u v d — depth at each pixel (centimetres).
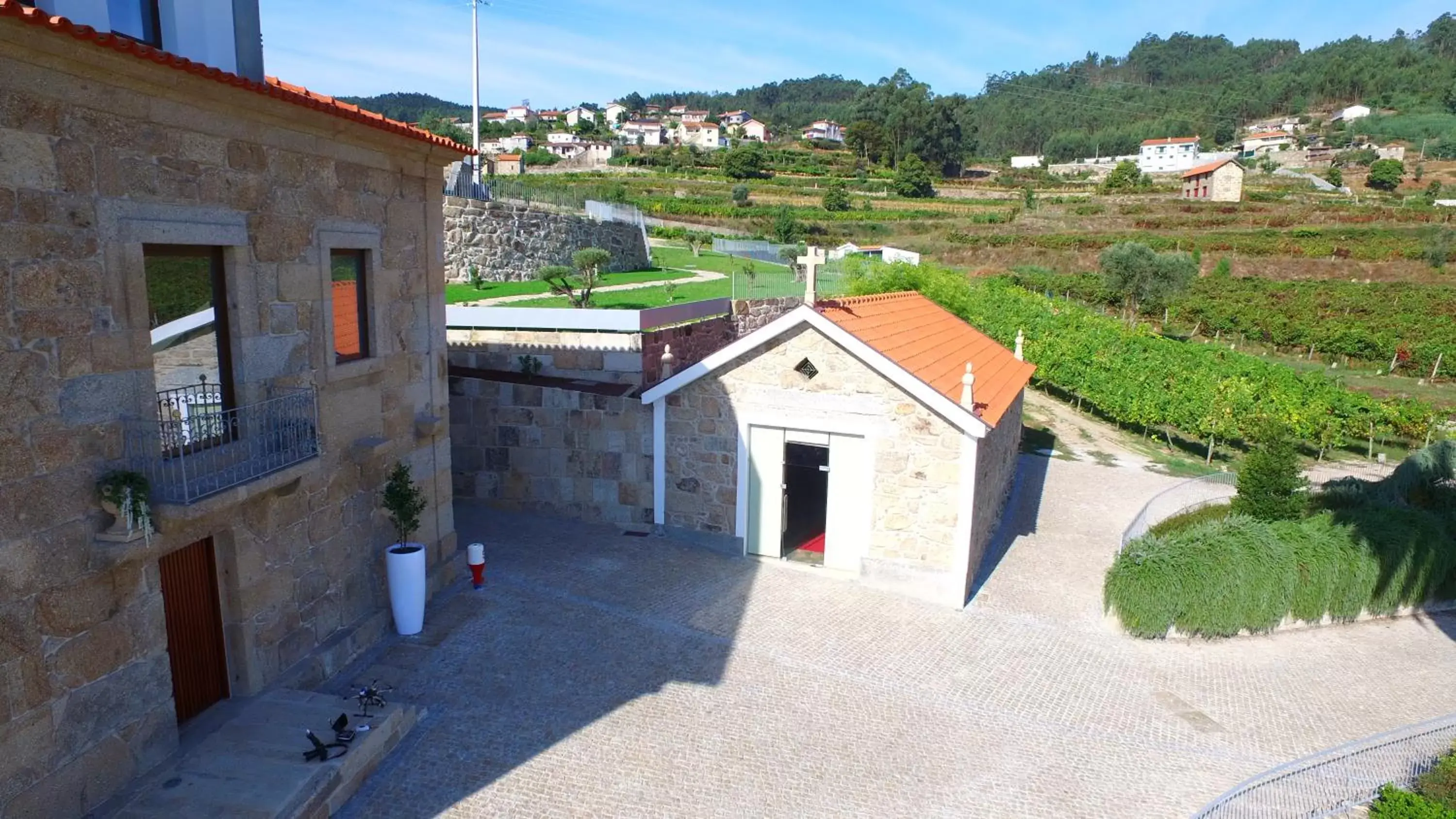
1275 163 13775
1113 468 2469
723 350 1508
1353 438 2981
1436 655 1410
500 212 3281
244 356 890
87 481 721
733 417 1538
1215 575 1368
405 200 1170
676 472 1599
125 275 745
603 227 3950
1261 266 7238
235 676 930
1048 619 1402
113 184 729
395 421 1183
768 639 1244
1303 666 1332
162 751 814
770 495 1542
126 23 812
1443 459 1909
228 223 855
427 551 1286
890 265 3612
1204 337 5281
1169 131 16725
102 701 748
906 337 1692
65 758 714
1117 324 4141
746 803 875
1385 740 940
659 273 3838
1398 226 8119
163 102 768
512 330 2055
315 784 792
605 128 17400
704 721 1019
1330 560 1474
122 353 748
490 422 1691
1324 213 8744
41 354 676
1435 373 4028
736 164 10575
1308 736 1099
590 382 2005
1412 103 16888
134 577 773
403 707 949
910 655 1234
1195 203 9875
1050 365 3331
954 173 13512
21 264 656
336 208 1025
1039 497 2131
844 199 9244
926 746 1004
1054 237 8206
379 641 1144
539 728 980
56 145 678
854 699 1096
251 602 928
